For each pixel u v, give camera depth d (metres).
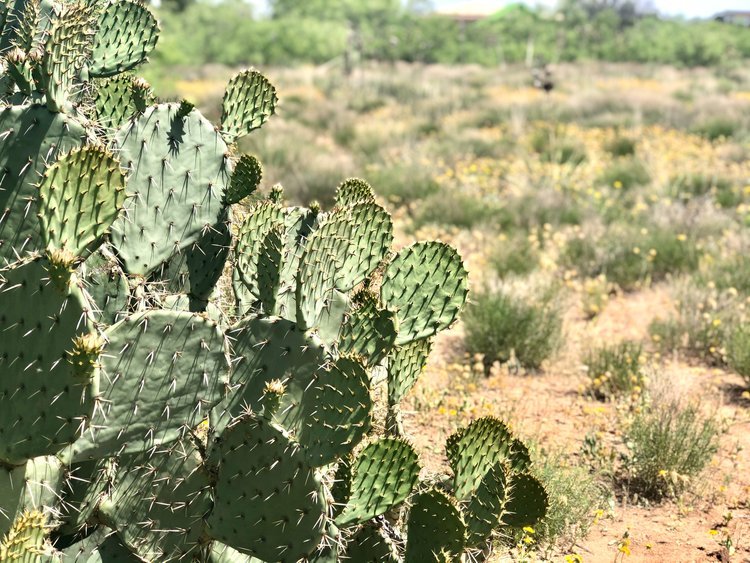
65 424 2.69
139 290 3.13
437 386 6.31
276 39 60.06
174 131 3.33
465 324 7.27
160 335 2.80
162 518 2.97
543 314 7.37
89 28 3.25
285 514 2.84
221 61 58.38
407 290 3.37
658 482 4.97
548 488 4.41
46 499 2.80
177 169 3.32
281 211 3.25
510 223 11.82
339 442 2.80
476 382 6.56
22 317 2.69
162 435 2.87
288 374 2.96
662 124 23.09
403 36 59.97
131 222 3.25
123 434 2.82
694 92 34.44
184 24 62.91
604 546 4.42
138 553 2.97
